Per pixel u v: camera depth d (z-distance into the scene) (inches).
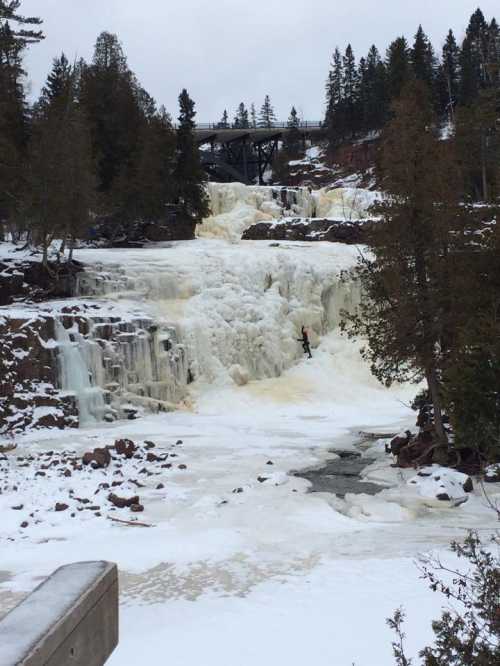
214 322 1094.4
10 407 813.2
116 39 2001.7
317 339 1229.1
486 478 534.0
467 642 128.6
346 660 214.4
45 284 1114.1
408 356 574.2
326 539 392.5
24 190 1121.4
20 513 450.0
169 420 912.3
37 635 65.7
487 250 564.1
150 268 1149.1
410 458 608.4
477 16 3932.1
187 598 296.2
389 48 3403.1
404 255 579.5
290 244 1498.5
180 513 459.8
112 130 1600.6
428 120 608.1
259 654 224.2
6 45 1510.8
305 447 716.0
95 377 919.7
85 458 599.5
